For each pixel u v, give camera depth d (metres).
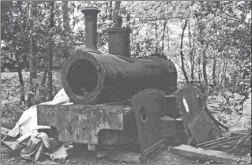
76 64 7.47
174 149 7.18
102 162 6.90
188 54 11.88
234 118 8.94
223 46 8.05
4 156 7.34
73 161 6.96
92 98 6.98
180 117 8.45
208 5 8.49
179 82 12.91
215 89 10.08
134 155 6.88
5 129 8.66
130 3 11.52
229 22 8.09
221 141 7.14
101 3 11.92
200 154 6.72
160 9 11.27
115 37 8.14
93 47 7.57
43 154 7.15
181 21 11.64
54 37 10.76
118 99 7.54
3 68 12.17
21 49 11.37
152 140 7.33
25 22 10.76
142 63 8.41
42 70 11.59
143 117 7.73
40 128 7.97
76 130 7.07
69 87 7.29
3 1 10.61
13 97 11.04
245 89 7.43
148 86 8.37
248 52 7.42
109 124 6.73
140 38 12.02
